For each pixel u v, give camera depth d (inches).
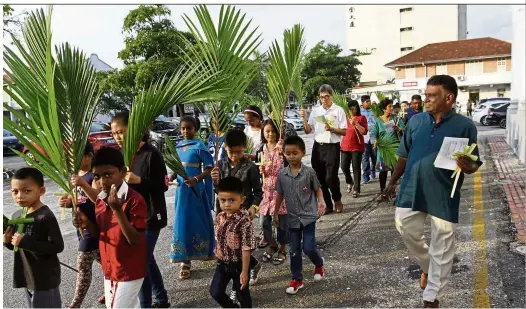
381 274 170.1
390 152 278.2
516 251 184.2
